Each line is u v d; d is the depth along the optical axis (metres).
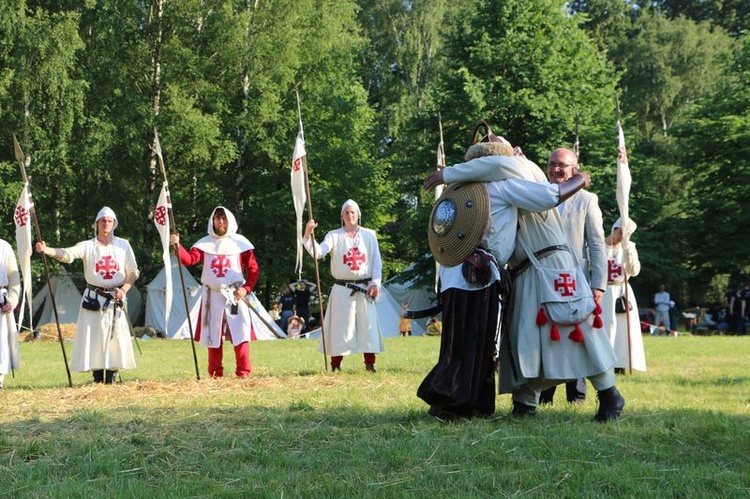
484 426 5.87
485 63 33.03
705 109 36.34
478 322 6.05
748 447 5.12
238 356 10.05
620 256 10.19
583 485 4.36
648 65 50.84
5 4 28.16
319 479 4.57
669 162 48.06
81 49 30.45
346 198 35.69
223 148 31.36
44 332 25.05
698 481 4.37
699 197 37.03
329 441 5.49
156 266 32.75
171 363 13.92
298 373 10.45
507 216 6.09
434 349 15.59
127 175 33.19
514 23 33.72
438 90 33.75
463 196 6.12
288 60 32.81
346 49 37.00
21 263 9.72
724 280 42.62
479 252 5.98
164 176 10.40
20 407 7.15
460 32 34.66
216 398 7.50
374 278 10.78
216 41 31.86
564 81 33.34
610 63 36.44
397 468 4.77
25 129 28.55
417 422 6.06
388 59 47.62
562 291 6.02
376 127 43.94
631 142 35.88
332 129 35.50
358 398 7.38
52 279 31.44
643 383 8.94
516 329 6.12
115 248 9.88
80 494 4.32
